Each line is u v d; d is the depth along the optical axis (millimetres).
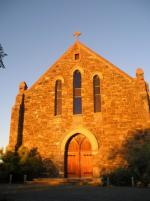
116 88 22469
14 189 14828
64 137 22359
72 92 23719
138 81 22000
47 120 23406
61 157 21859
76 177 21438
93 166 20781
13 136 22938
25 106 24516
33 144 22969
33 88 24953
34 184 18234
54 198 11203
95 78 23828
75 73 24672
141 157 17812
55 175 21531
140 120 20719
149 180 16906
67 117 22922
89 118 22297
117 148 20625
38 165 21109
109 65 23562
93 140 21453
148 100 21484
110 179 18234
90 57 24578
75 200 10672
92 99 22844
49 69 25391
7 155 20375
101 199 10984
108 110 21984
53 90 24359
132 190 14453
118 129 21141
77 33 26078
